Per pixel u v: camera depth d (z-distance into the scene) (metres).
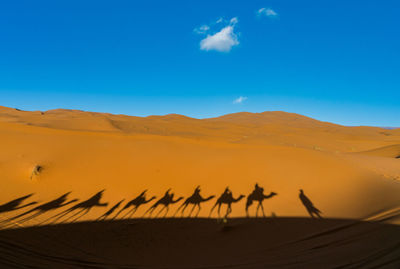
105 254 7.16
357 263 4.93
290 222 9.01
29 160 14.62
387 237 5.88
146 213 10.52
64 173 13.69
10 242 7.45
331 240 6.72
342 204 10.71
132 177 13.80
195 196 12.29
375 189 12.68
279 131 69.50
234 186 13.41
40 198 11.34
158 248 7.61
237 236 8.19
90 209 10.67
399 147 40.34
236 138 49.91
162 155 16.73
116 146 17.89
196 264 6.36
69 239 8.08
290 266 5.52
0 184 12.10
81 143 18.03
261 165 16.02
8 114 62.06
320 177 14.68
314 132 69.88
